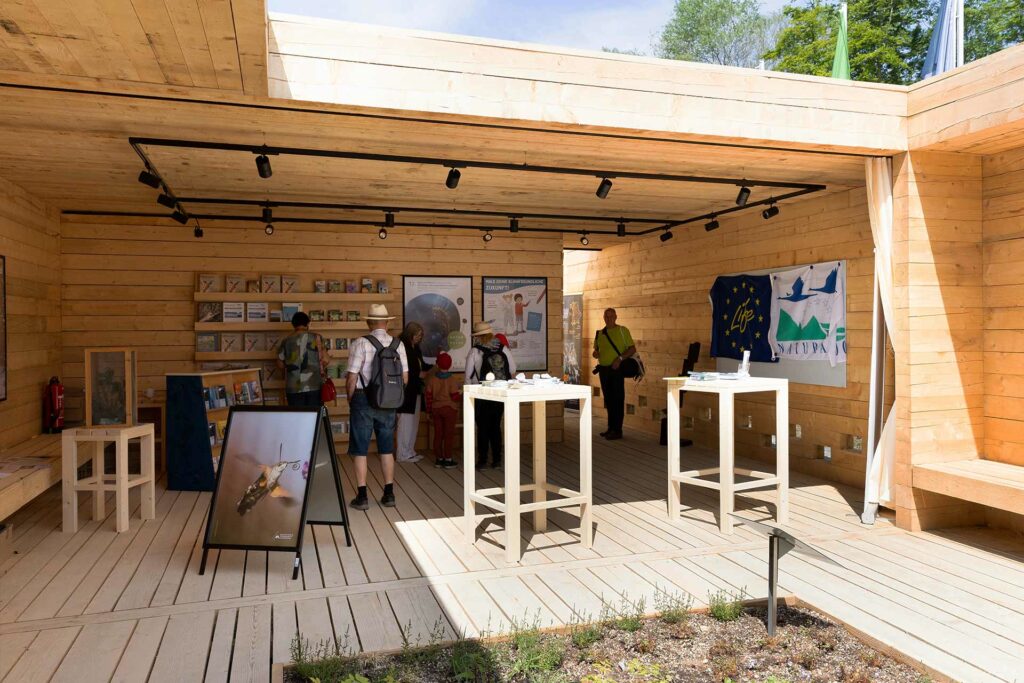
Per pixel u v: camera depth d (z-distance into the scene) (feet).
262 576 14.20
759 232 26.81
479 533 17.40
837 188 22.41
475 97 14.38
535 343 31.65
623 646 11.04
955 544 16.55
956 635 11.45
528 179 21.17
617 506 20.17
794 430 25.07
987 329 18.31
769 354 25.98
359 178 20.99
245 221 27.94
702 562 15.14
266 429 15.05
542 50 14.82
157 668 10.23
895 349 18.15
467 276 30.71
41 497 21.45
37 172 20.01
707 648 11.04
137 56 11.37
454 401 26.25
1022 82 14.90
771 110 16.53
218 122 15.52
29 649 10.83
